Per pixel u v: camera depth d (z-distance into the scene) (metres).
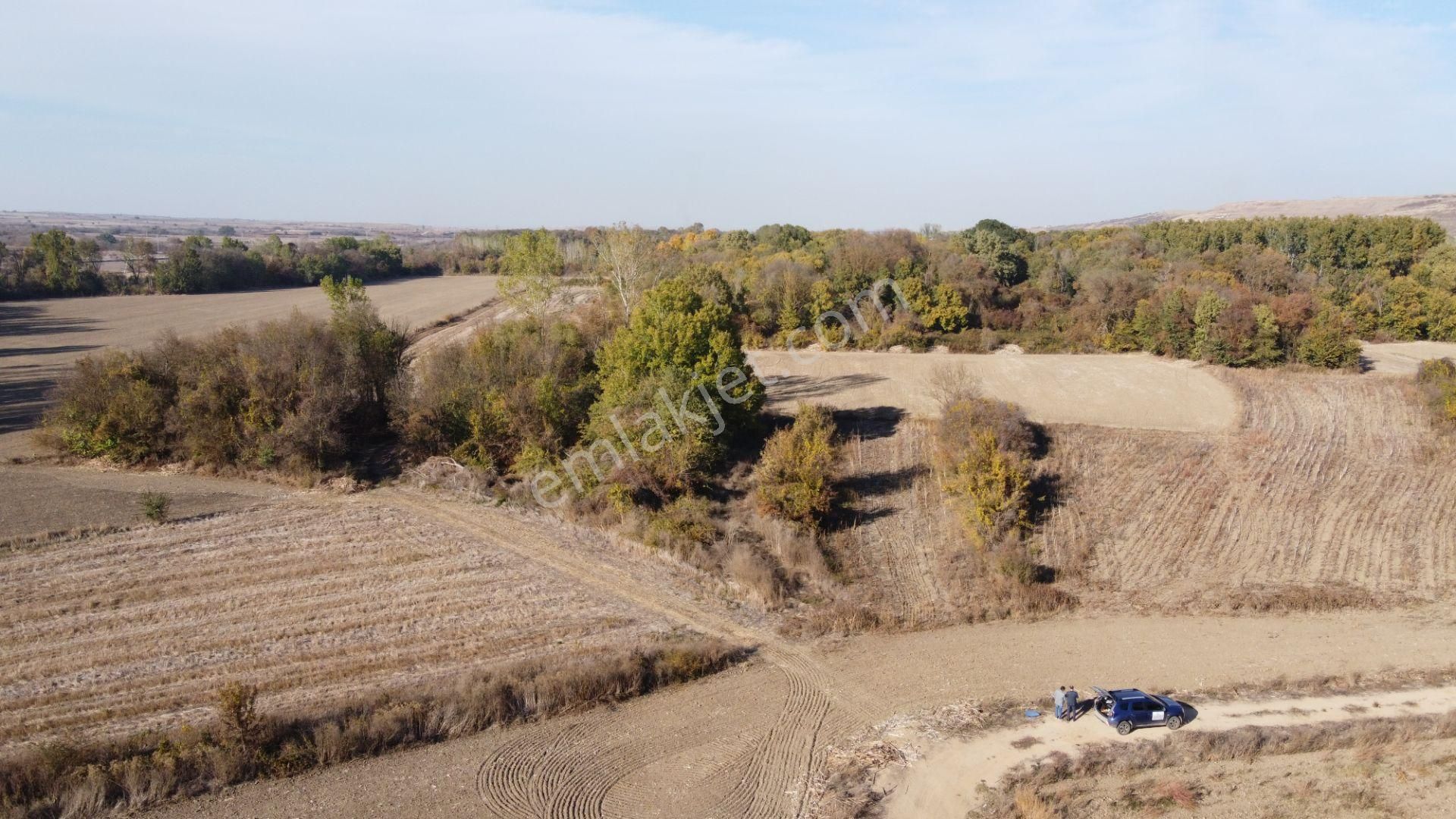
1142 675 26.17
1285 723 23.45
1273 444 42.66
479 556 32.25
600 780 20.84
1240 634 28.70
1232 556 33.94
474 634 26.94
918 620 29.39
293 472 38.50
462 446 39.69
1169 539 35.03
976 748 22.30
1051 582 32.12
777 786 20.80
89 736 21.11
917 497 38.09
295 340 41.50
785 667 26.36
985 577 32.03
